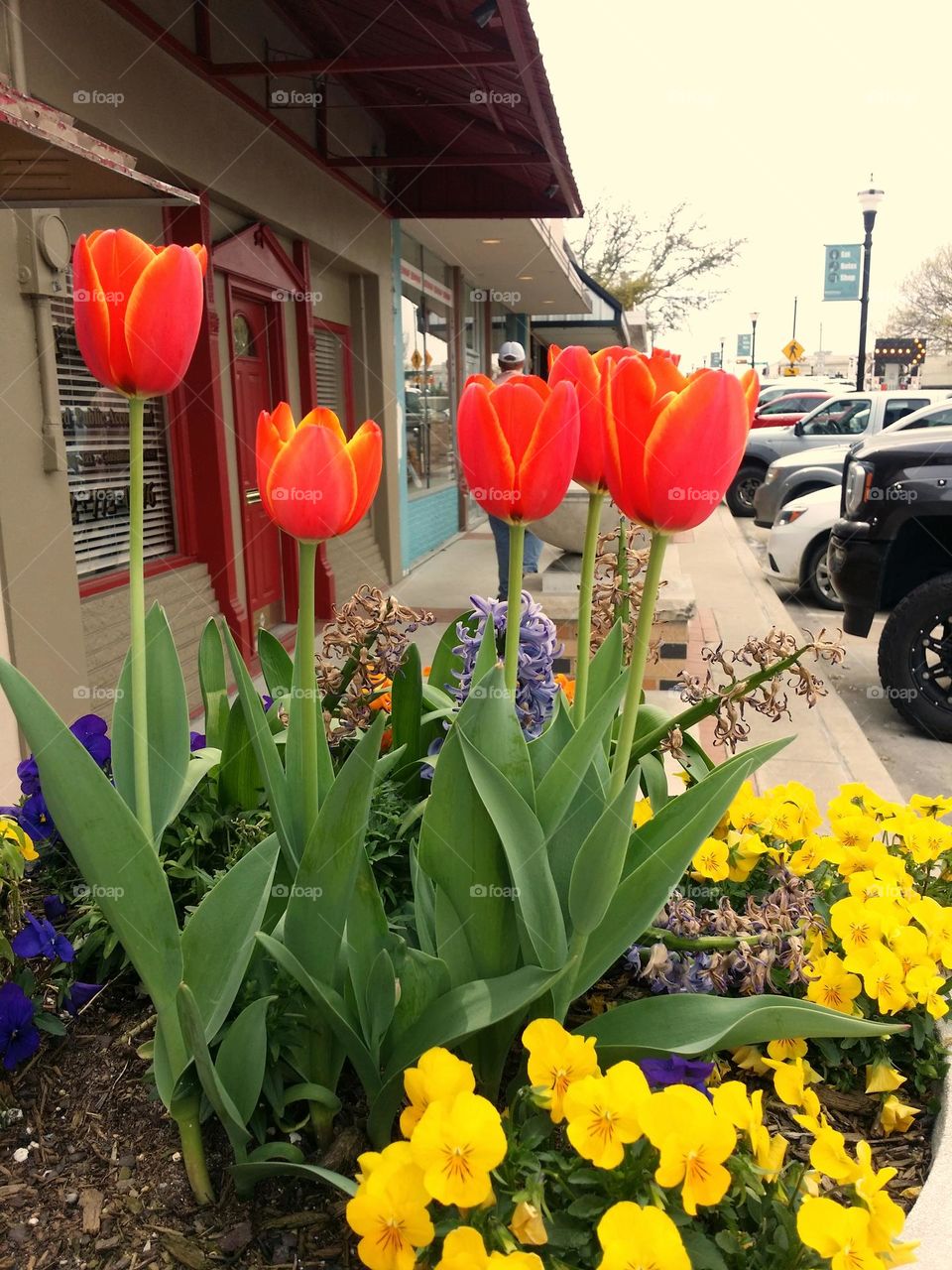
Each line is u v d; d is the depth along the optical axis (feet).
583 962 4.96
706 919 6.34
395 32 19.74
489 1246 4.02
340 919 4.56
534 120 22.35
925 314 163.32
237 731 7.23
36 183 9.12
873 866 7.04
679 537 44.96
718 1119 3.99
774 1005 4.63
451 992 4.70
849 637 29.04
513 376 4.46
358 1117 5.46
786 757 17.80
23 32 13.41
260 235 23.47
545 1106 4.31
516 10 15.02
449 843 4.69
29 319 13.89
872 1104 6.05
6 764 13.74
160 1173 5.12
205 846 7.23
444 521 48.11
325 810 4.37
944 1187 5.13
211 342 20.67
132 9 15.80
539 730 7.27
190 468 21.43
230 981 4.56
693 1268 4.17
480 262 47.47
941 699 20.22
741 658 7.13
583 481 5.12
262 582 25.63
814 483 44.52
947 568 21.40
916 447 20.76
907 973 5.94
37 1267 4.62
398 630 7.57
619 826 4.26
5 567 13.58
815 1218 3.99
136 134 16.63
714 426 3.81
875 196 65.67
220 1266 4.61
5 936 6.31
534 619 7.27
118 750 5.17
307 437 4.04
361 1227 3.83
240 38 20.88
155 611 5.30
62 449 14.65
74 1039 6.15
